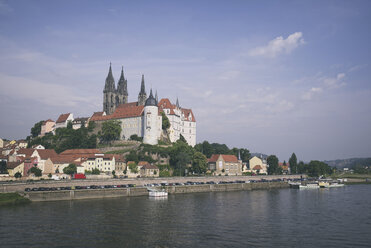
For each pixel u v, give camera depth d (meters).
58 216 99.69
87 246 72.00
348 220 100.75
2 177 164.75
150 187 159.38
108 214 104.44
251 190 198.00
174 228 87.94
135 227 88.38
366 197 159.50
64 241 74.94
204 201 137.88
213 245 73.75
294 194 173.75
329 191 194.25
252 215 107.06
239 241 76.88
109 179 153.38
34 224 89.12
